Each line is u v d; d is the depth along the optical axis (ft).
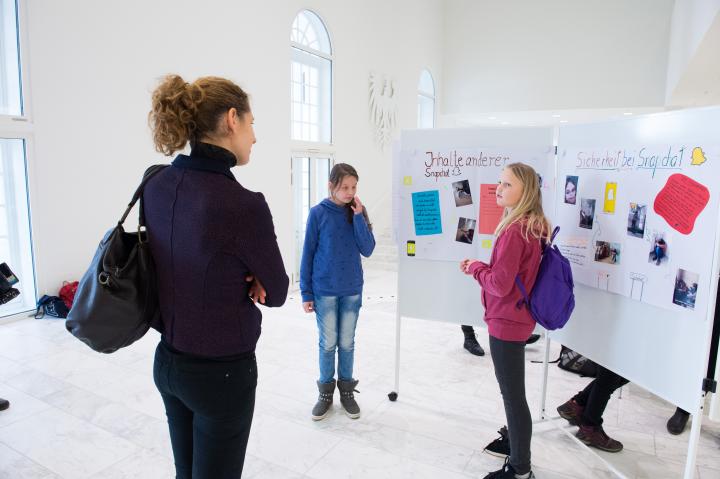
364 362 11.73
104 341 3.88
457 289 9.11
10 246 14.29
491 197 8.58
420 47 35.01
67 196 14.40
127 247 3.97
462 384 10.46
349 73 27.25
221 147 3.79
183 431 4.30
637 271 6.41
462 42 37.99
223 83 3.85
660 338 6.11
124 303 3.78
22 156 13.62
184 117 3.64
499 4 36.58
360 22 28.02
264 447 7.91
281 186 21.59
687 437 8.42
